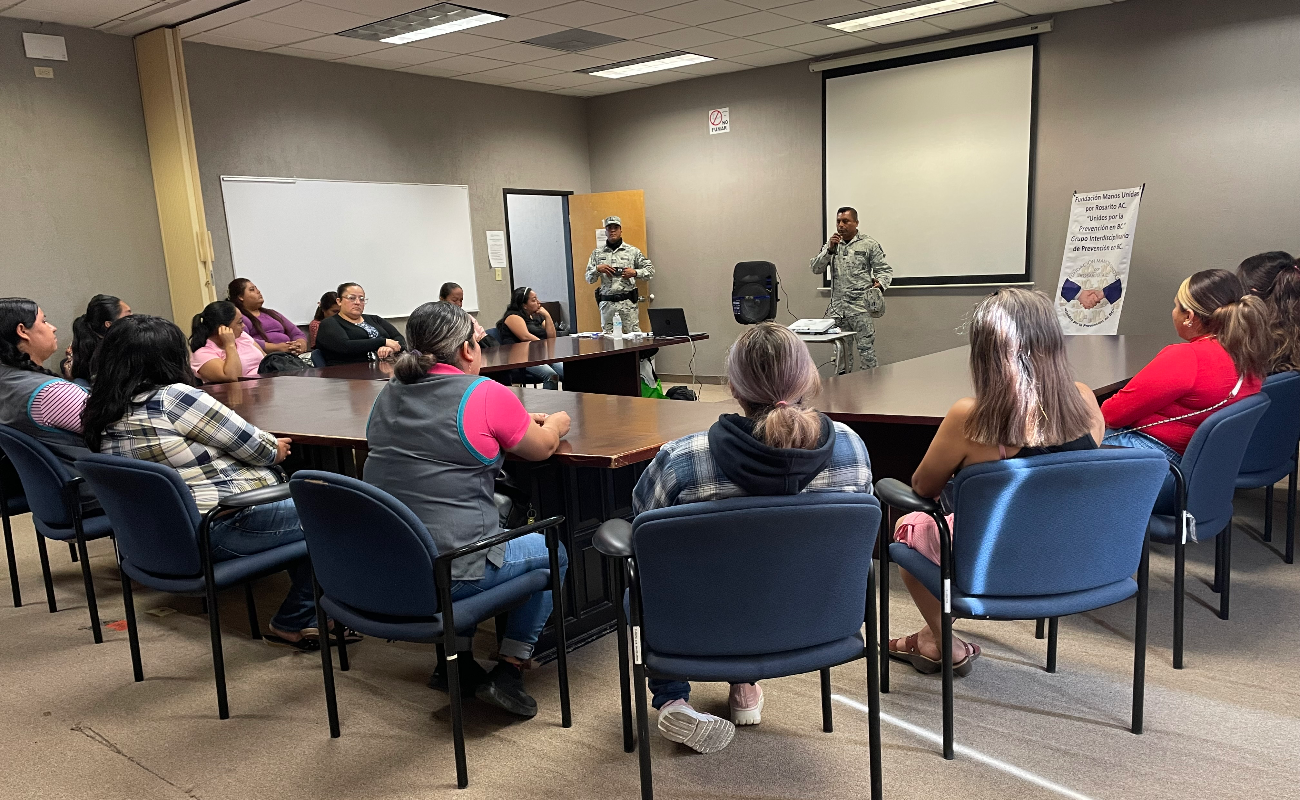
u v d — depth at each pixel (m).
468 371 2.00
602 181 8.95
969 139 6.71
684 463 1.56
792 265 7.81
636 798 1.76
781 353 1.52
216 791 1.86
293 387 3.55
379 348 5.20
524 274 10.07
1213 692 2.08
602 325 7.88
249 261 6.36
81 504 2.65
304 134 6.64
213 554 2.21
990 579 1.73
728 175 8.05
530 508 2.31
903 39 6.80
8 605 3.07
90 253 5.64
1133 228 5.95
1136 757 1.82
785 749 1.92
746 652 1.54
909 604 2.73
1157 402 2.45
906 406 2.69
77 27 5.49
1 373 2.69
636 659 1.57
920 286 7.16
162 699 2.30
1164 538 2.19
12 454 2.56
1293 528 2.91
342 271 6.95
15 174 5.26
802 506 1.42
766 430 1.47
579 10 5.65
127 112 5.79
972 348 1.73
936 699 2.12
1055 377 1.68
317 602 1.97
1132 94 6.01
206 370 3.98
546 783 1.83
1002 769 1.80
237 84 6.22
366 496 1.65
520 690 2.10
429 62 6.93
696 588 1.48
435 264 7.63
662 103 8.34
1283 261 2.95
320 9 5.29
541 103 8.45
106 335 2.25
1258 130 5.60
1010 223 6.65
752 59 7.34
